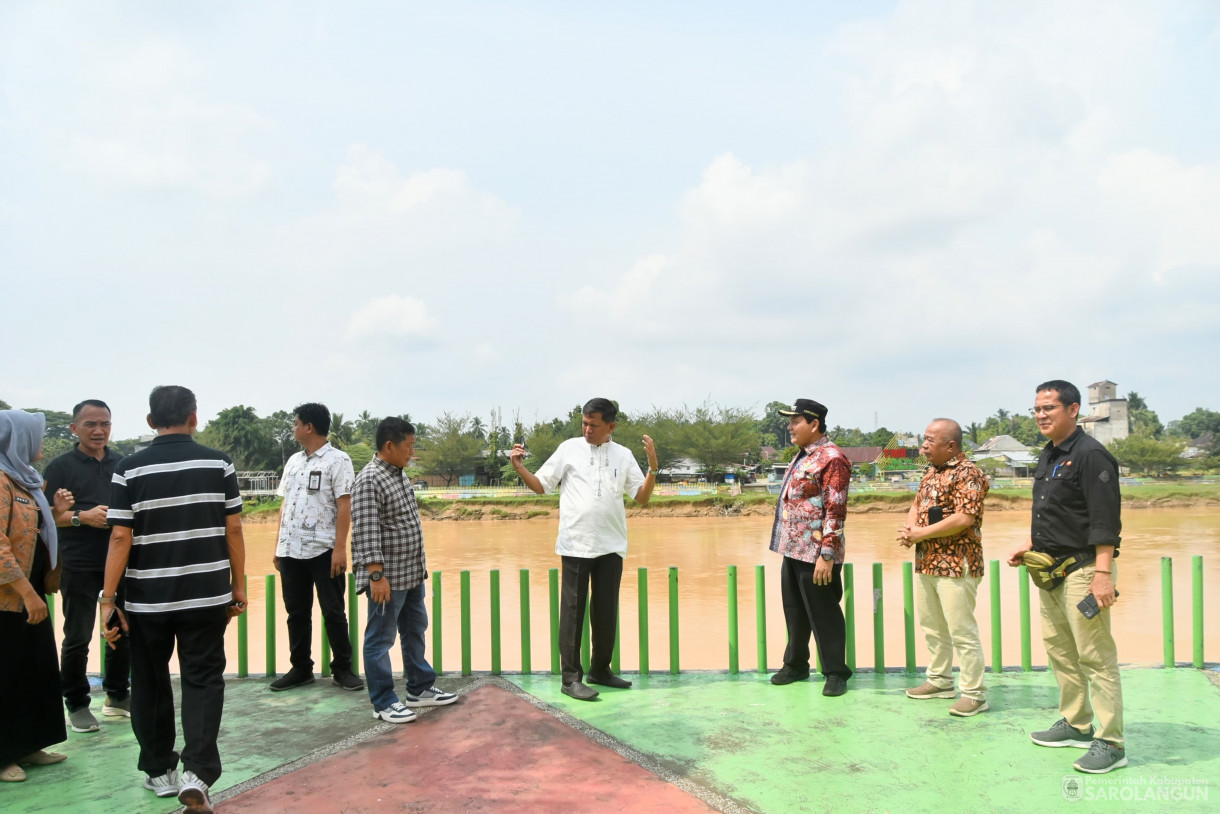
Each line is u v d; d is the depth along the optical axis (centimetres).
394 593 468
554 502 4334
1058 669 415
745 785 366
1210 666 556
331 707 495
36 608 372
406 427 478
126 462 359
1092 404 8931
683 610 1452
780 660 1048
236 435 7125
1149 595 1521
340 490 545
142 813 348
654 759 398
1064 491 398
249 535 3803
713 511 4275
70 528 468
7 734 383
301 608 546
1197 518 3744
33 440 406
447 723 457
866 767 387
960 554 473
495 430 6462
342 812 341
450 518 4322
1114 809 338
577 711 479
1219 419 10950
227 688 544
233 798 357
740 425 5803
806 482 525
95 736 455
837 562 513
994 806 343
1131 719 452
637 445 5931
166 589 348
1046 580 403
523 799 351
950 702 493
